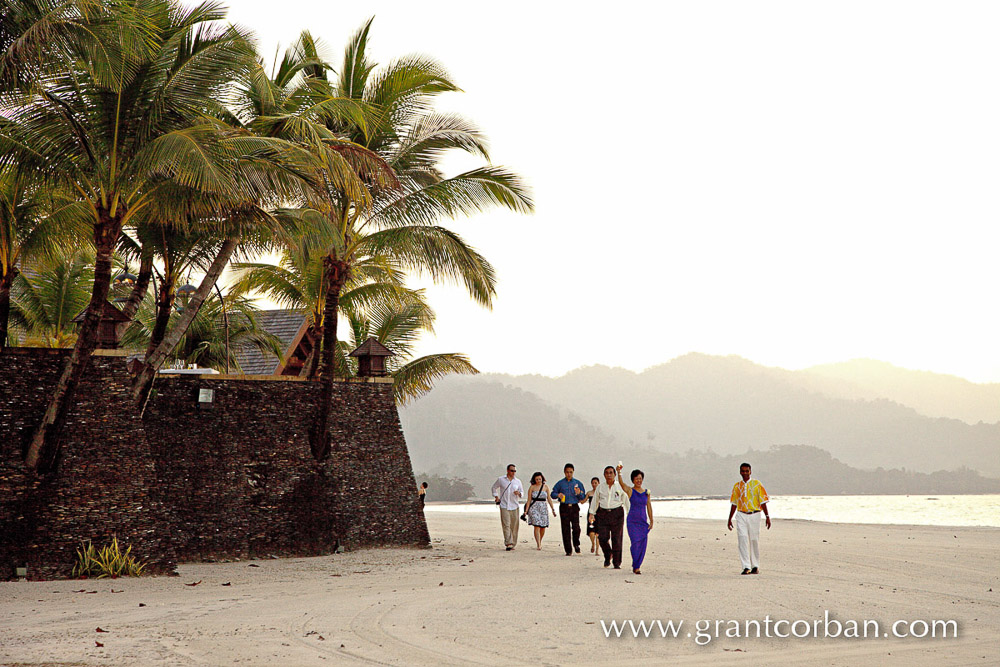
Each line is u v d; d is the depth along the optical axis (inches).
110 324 650.8
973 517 2615.7
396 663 313.4
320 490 758.5
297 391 767.1
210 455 711.7
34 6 517.0
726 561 695.7
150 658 319.6
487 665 312.0
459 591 505.7
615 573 600.4
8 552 568.1
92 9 506.0
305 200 670.5
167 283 737.0
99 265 590.6
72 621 402.3
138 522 606.2
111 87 536.1
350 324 1079.0
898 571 612.7
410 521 812.0
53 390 607.8
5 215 627.5
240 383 740.7
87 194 605.0
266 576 602.2
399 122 808.9
